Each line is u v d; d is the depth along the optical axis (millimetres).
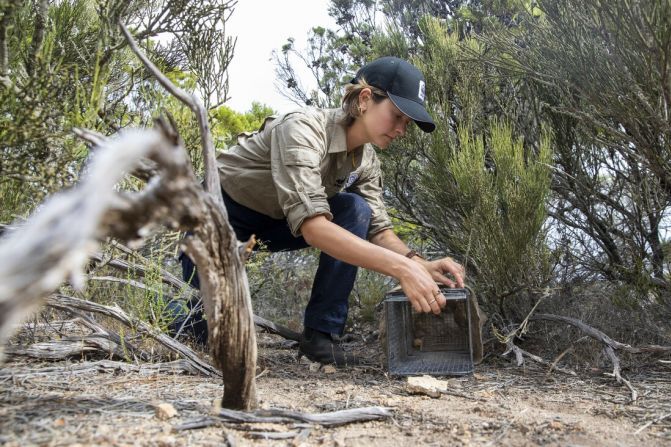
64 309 2271
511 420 1670
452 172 2922
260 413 1500
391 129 2529
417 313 2785
